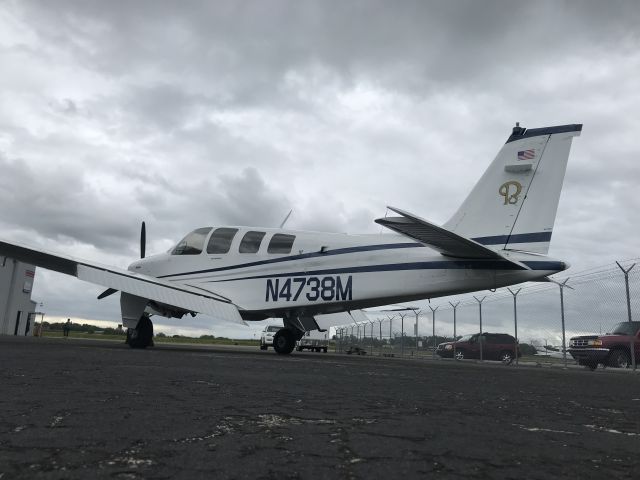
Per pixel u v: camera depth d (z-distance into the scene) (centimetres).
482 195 995
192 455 199
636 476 196
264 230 1148
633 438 271
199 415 284
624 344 1378
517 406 385
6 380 402
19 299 3662
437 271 983
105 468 179
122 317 1061
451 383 557
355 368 732
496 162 993
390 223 803
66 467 178
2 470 174
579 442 254
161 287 1032
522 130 984
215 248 1166
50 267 1087
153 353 873
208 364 651
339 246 1069
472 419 312
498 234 971
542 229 947
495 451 227
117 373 480
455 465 201
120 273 1034
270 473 180
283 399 362
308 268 1077
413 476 183
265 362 766
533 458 217
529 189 965
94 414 274
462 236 911
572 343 1479
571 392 522
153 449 206
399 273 1009
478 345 2139
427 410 343
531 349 1553
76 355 699
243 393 383
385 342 2492
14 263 3559
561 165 954
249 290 1113
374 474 184
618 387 610
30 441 213
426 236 853
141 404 312
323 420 286
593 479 189
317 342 2873
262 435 239
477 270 956
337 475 181
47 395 335
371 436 247
